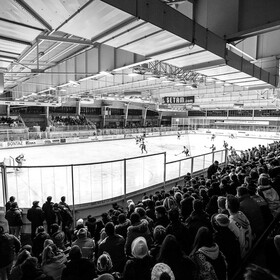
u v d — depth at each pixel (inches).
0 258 167.3
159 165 708.7
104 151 1040.8
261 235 138.9
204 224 149.7
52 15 172.4
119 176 592.1
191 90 1262.3
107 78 871.1
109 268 127.4
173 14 216.5
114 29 201.5
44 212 284.5
